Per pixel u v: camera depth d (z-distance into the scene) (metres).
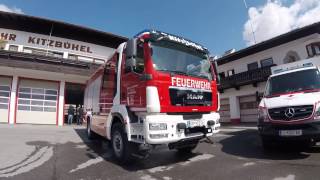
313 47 17.41
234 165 5.62
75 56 21.00
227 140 9.58
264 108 6.61
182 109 5.62
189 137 5.66
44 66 17.09
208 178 4.75
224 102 24.30
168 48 5.90
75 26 20.16
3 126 14.28
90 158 6.72
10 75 17.19
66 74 18.25
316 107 5.80
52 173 5.32
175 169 5.48
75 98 24.23
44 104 17.95
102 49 22.27
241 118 22.50
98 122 8.18
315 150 6.72
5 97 16.94
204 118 6.12
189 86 5.89
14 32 19.45
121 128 6.14
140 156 5.99
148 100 5.20
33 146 8.27
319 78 7.15
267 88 7.88
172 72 5.68
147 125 5.09
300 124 5.86
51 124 17.88
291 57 18.98
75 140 9.86
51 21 19.41
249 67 22.69
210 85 6.54
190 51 6.40
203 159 6.36
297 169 5.07
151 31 5.64
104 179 4.89
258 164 5.62
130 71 5.95
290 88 7.27
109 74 7.37
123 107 6.05
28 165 5.95
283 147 7.39
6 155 6.87
